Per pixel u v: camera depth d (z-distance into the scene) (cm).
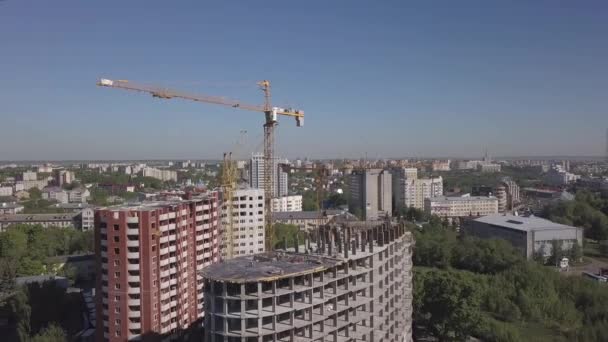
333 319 15300
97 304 19712
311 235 19200
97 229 19500
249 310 13375
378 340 17300
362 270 16175
